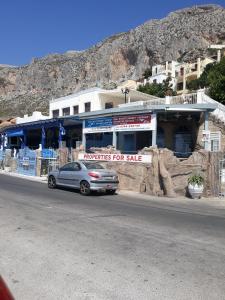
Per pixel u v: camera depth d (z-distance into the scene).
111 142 33.41
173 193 18.73
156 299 5.04
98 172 18.02
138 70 154.88
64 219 10.64
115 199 16.83
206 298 5.09
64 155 27.41
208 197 18.52
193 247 7.82
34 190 18.72
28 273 6.00
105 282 5.64
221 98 38.41
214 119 25.33
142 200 17.06
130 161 21.52
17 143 46.53
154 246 7.81
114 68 168.88
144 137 31.34
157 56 149.00
